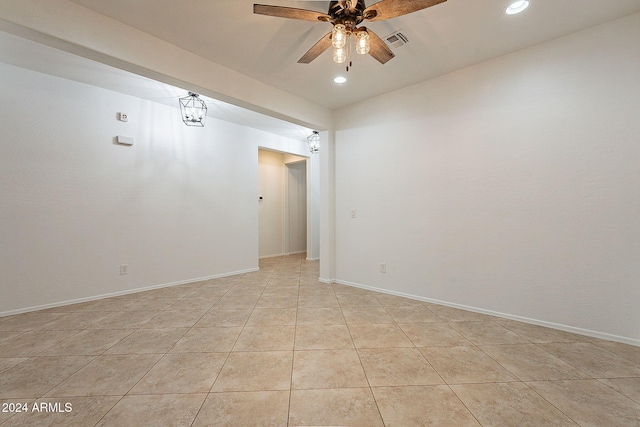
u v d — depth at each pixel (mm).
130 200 3770
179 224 4242
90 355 2096
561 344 2252
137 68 2365
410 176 3467
